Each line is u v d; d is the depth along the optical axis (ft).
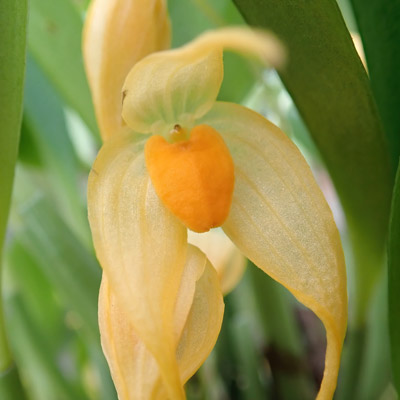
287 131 0.53
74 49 0.51
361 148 0.42
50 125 0.55
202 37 0.35
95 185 0.39
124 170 0.39
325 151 0.42
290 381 0.54
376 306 0.56
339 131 0.41
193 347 0.39
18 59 0.39
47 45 0.51
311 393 0.54
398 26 0.42
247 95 0.54
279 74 0.40
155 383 0.38
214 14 0.48
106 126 0.41
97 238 0.39
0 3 0.38
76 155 0.59
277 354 0.53
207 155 0.39
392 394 0.60
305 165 0.39
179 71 0.39
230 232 0.40
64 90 0.52
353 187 0.43
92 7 0.41
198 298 0.39
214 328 0.39
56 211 0.51
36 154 0.55
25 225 0.51
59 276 0.51
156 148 0.39
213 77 0.39
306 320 0.68
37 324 0.61
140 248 0.39
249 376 0.56
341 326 0.39
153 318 0.38
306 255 0.39
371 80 0.43
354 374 0.51
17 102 0.40
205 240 0.46
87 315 0.51
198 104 0.40
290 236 0.39
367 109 0.41
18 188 0.57
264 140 0.40
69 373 0.68
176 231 0.39
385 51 0.42
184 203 0.38
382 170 0.43
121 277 0.38
